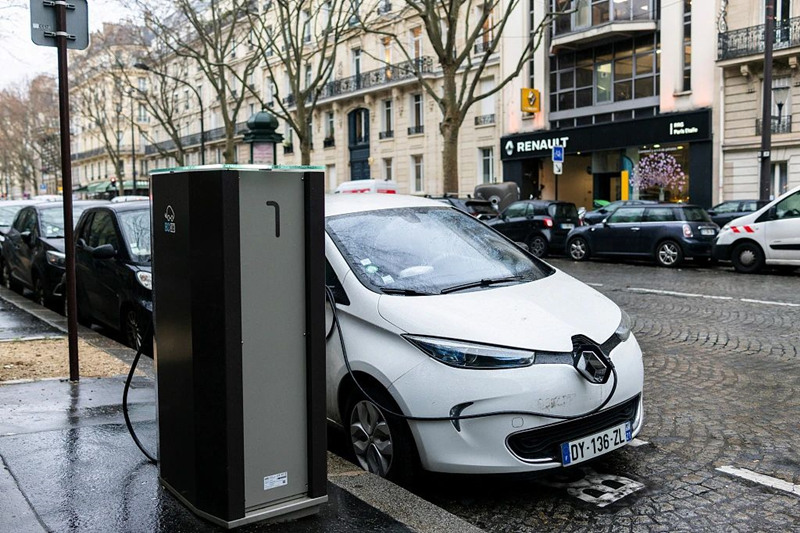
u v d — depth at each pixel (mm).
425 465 3949
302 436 3330
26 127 63250
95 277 8594
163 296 3436
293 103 45969
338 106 43125
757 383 6496
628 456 4766
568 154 31406
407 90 38406
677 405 5887
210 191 3053
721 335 8648
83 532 3191
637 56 29109
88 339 7902
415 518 3410
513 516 3932
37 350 7191
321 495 3385
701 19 26625
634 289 13094
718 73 26281
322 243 3277
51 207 11781
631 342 4500
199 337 3178
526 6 32438
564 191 32781
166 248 3373
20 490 3641
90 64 53156
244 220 3074
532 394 3822
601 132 29812
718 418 5523
